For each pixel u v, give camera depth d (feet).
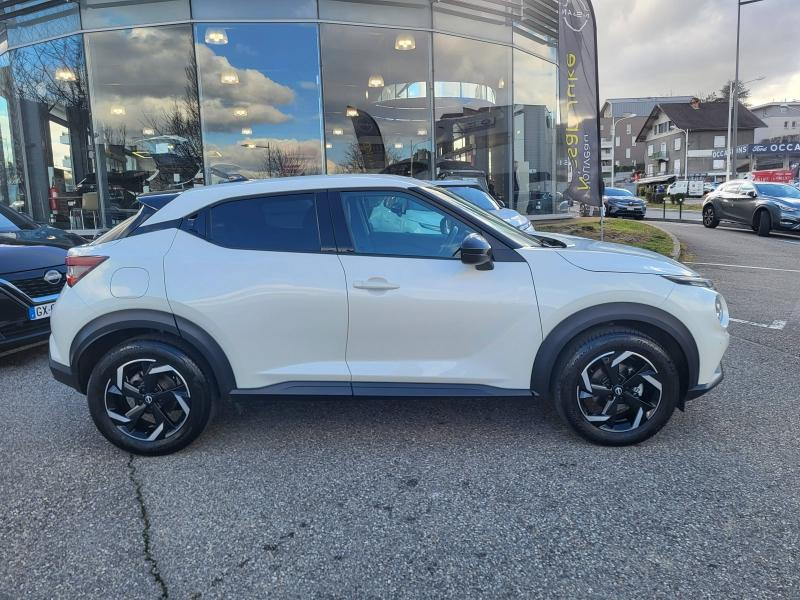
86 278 11.32
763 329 20.04
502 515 9.16
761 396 13.84
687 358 10.94
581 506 9.34
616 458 10.87
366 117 40.98
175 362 11.05
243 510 9.48
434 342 11.02
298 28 38.24
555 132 50.80
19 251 17.16
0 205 22.25
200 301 10.92
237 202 11.43
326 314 10.94
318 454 11.36
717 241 47.73
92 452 11.66
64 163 40.29
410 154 42.50
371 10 39.50
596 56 31.81
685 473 10.27
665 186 140.26
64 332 11.34
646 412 11.07
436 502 9.59
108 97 38.91
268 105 39.27
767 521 8.79
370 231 11.25
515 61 46.24
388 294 10.83
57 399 14.78
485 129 45.44
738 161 232.73
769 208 50.34
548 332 10.92
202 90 38.37
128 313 11.06
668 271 11.09
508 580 7.69
